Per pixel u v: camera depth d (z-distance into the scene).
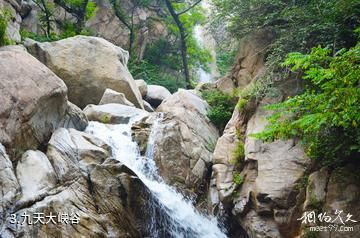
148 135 9.70
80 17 18.03
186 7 22.70
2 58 7.41
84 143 7.58
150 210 7.55
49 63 12.12
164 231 7.73
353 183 6.50
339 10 7.84
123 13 20.97
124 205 7.04
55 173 6.57
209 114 10.77
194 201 8.95
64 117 8.27
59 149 7.05
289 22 9.30
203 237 8.40
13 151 6.37
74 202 6.35
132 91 12.97
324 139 6.84
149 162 9.29
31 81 7.27
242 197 7.87
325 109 5.48
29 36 13.98
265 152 7.92
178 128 9.71
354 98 5.03
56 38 16.06
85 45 13.00
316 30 8.38
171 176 9.08
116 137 9.40
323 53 5.45
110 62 13.10
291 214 6.97
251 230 7.44
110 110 10.84
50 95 7.41
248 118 9.14
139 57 22.66
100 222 6.46
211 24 12.27
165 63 23.69
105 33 21.80
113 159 7.36
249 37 11.09
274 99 8.84
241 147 8.62
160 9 24.05
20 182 6.02
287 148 7.69
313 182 6.81
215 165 8.77
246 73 10.91
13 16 11.22
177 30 22.92
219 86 11.77
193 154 9.48
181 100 10.68
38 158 6.52
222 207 8.35
